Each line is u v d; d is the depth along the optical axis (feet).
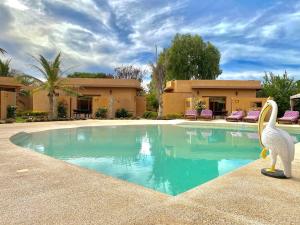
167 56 108.27
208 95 87.81
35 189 12.59
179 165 23.43
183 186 17.29
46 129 44.42
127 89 89.86
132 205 10.77
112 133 46.14
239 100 78.64
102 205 10.74
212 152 29.84
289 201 11.34
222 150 31.09
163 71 88.63
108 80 88.53
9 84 80.33
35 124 53.36
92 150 30.76
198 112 78.07
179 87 88.63
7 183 13.47
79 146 33.24
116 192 12.28
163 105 86.12
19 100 92.07
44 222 9.27
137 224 9.18
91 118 77.82
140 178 19.17
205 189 12.84
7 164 17.61
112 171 21.15
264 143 16.06
